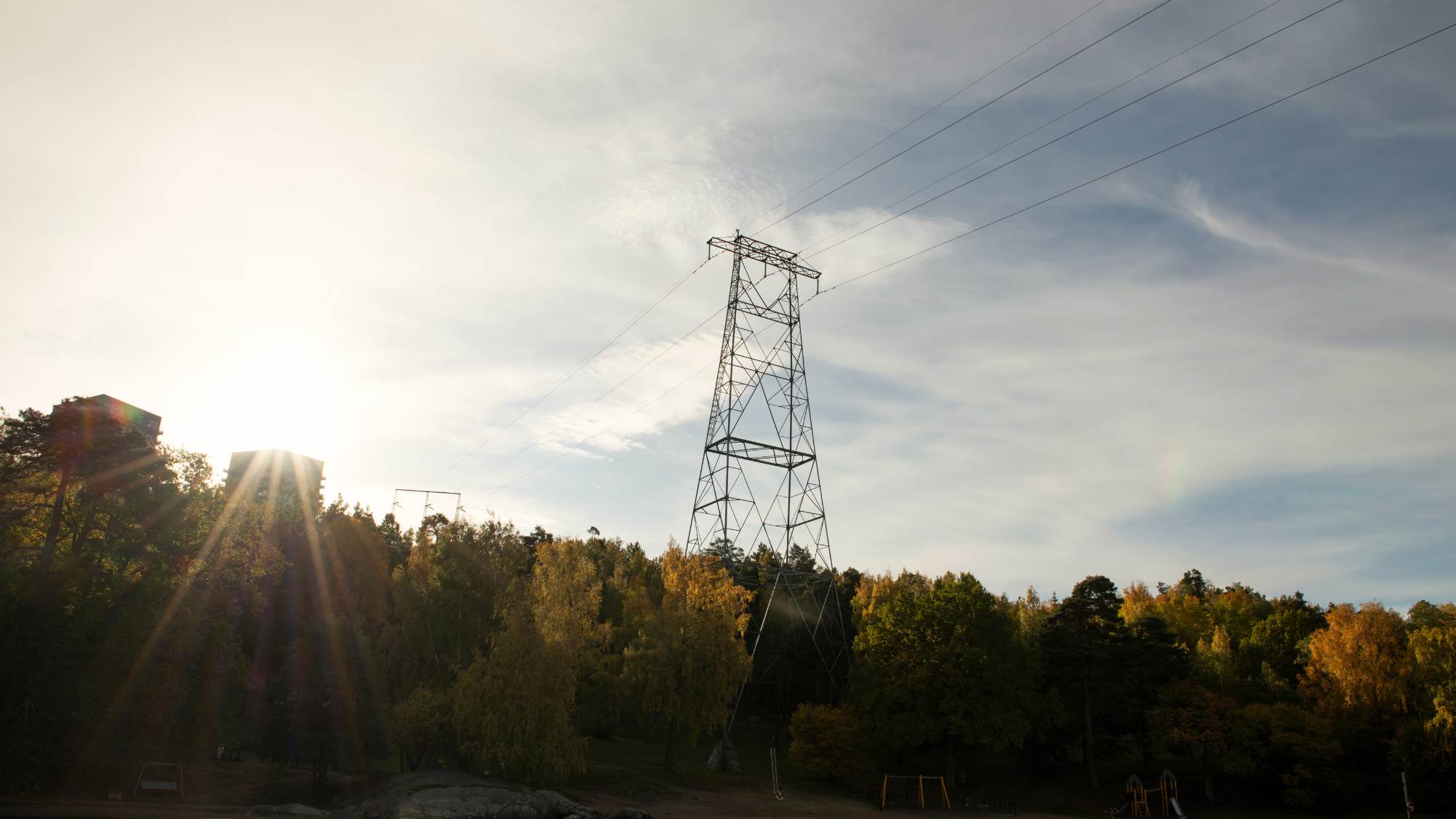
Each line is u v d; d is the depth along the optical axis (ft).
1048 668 236.02
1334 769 213.46
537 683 153.79
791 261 257.55
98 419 137.69
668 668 201.67
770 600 245.86
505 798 134.31
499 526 186.19
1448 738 188.96
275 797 139.85
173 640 137.39
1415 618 265.54
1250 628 319.88
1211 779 221.87
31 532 142.20
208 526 149.18
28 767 118.73
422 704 152.56
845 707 227.61
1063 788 228.22
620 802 163.12
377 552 253.65
